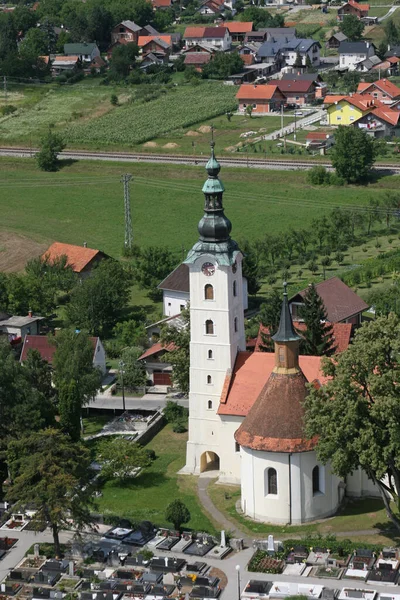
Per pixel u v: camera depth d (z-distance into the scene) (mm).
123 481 183125
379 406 151000
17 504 159750
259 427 166000
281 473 165000
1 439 181375
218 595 148125
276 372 167000
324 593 145125
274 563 154375
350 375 155500
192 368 180000
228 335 176750
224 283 174625
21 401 186375
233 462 179125
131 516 170625
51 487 156875
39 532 167875
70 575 155250
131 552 159875
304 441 164125
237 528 166000
